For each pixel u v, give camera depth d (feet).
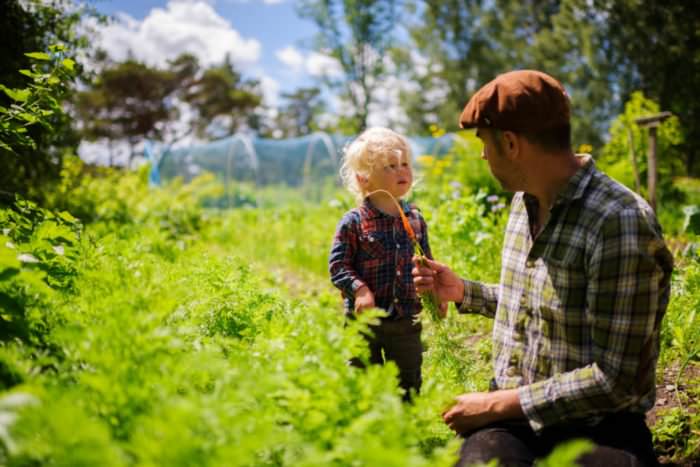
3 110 8.74
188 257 16.89
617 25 91.15
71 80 9.38
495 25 120.98
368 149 9.57
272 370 5.22
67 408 3.48
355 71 114.62
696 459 7.72
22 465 3.78
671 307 11.39
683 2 85.15
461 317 13.74
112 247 9.96
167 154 65.31
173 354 5.16
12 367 4.76
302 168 58.49
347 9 112.06
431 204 26.43
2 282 5.54
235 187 58.23
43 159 26.05
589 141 99.45
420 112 132.87
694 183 48.11
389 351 9.11
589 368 5.75
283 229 37.04
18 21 21.90
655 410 9.28
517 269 6.72
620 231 5.59
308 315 8.07
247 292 9.19
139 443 3.47
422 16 125.18
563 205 6.04
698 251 12.31
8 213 8.18
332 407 4.77
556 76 106.22
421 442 6.00
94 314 5.74
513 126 5.91
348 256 9.41
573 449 3.44
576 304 5.95
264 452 4.77
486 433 6.13
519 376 6.47
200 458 3.53
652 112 35.53
